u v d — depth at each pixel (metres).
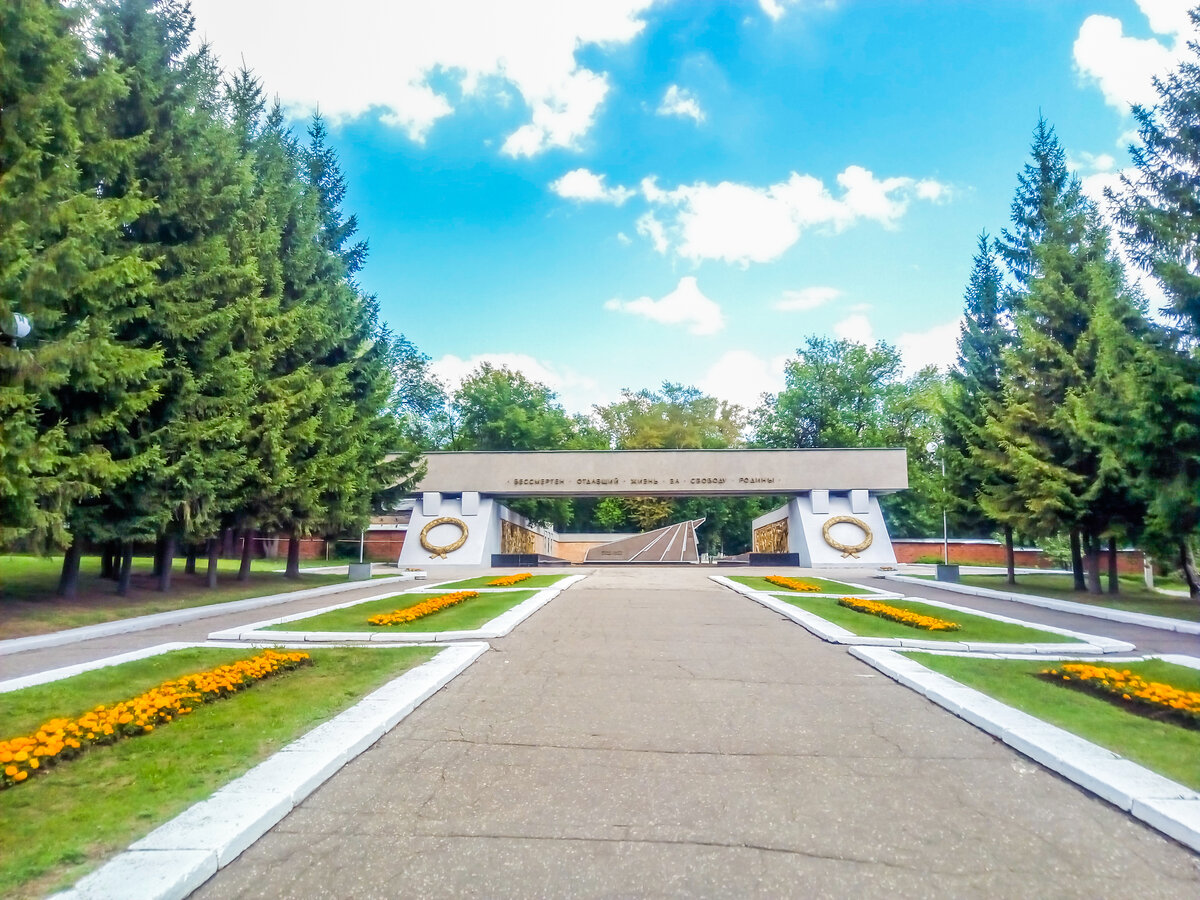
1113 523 21.09
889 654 10.79
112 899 3.70
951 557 48.66
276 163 25.17
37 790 5.21
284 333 22.03
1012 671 9.83
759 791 5.54
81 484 13.17
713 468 40.16
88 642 12.38
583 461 40.28
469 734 6.90
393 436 28.77
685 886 4.10
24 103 11.38
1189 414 15.12
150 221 17.25
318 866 4.31
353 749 6.22
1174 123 16.88
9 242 10.48
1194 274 15.81
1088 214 23.41
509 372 68.38
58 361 11.77
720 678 9.35
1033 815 5.16
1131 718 7.42
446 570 35.62
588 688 8.74
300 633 12.10
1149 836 4.84
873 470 39.88
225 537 25.77
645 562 49.09
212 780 5.39
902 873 4.29
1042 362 22.38
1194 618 16.05
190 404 16.97
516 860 4.39
